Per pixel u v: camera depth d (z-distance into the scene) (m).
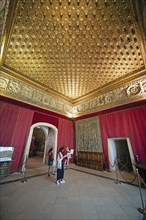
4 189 4.09
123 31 4.91
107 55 6.20
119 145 9.00
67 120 11.02
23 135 7.19
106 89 8.98
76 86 9.34
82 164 8.86
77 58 6.50
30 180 5.26
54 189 4.23
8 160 5.84
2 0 3.64
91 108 10.01
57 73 7.80
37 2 4.02
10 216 2.53
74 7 4.17
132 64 6.63
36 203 3.17
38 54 6.20
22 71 7.48
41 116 8.77
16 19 4.50
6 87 6.95
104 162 7.73
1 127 6.23
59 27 4.86
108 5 4.09
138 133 6.51
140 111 6.72
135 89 7.23
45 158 9.93
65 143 10.09
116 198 3.58
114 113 8.09
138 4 3.80
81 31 5.01
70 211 2.82
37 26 4.84
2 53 5.83
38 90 9.03
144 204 3.20
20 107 7.49
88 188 4.40
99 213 2.76
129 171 7.50
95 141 8.81
